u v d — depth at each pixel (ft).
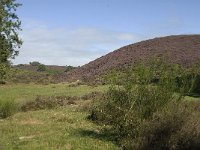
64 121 71.31
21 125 67.15
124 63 226.58
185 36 278.67
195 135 46.11
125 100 55.01
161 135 47.98
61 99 104.88
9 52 99.86
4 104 78.23
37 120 73.15
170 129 47.85
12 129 62.90
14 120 73.41
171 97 53.83
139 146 47.47
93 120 71.15
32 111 88.17
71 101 102.06
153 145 47.11
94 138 55.06
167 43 257.75
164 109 51.93
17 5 99.55
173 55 221.66
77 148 49.47
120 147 49.93
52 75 249.34
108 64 237.04
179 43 255.91
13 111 78.84
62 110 87.40
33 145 51.19
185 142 45.75
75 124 67.82
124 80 55.93
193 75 56.18
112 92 56.39
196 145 45.27
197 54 219.82
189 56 215.72
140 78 54.54
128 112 53.57
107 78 57.98
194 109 57.52
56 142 52.60
